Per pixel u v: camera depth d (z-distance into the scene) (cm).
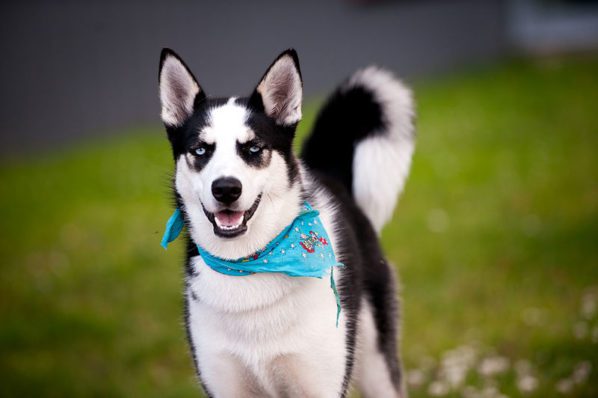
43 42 1371
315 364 326
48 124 1380
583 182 758
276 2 1376
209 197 304
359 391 400
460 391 437
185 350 556
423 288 598
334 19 1372
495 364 455
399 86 434
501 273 601
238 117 321
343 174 417
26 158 1271
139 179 969
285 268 315
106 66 1386
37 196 971
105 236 790
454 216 729
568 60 1259
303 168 361
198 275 327
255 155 317
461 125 991
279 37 1388
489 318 535
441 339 516
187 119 335
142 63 1380
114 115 1394
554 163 820
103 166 1061
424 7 1362
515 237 659
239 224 305
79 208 896
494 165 841
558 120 955
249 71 1398
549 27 1336
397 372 399
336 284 337
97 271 703
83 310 628
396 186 420
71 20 1374
